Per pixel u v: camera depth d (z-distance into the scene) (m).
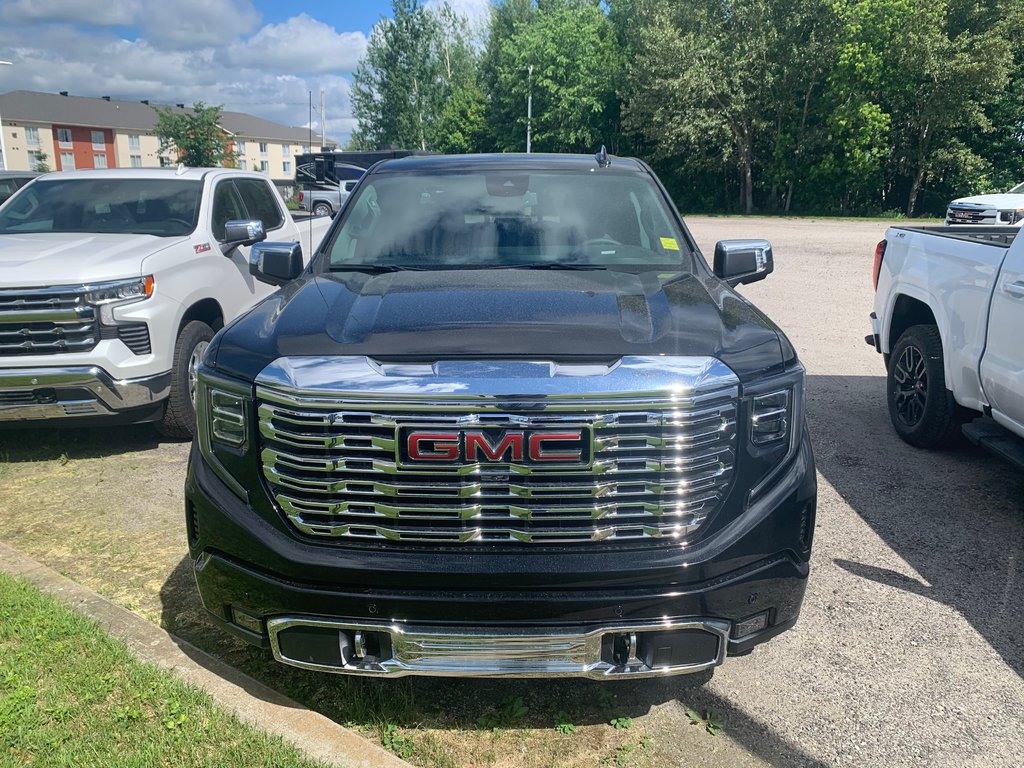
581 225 3.81
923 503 4.77
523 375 2.40
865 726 2.86
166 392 5.52
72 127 95.62
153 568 3.96
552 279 3.28
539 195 3.99
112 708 2.72
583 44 50.88
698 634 2.50
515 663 2.45
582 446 2.39
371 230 3.82
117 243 5.76
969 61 36.72
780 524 2.56
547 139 51.91
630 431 2.42
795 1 40.81
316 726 2.67
